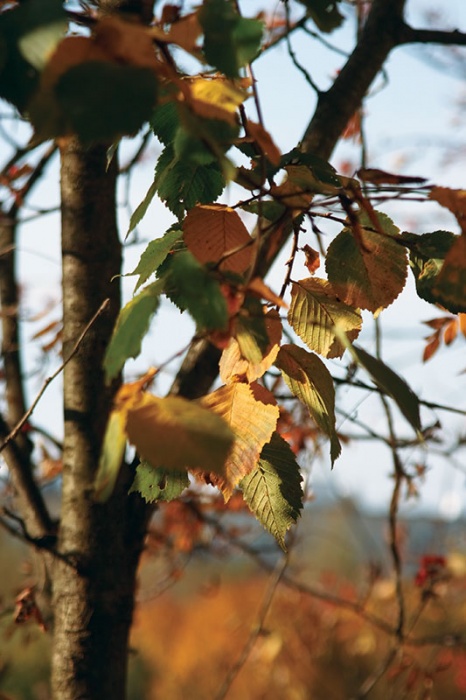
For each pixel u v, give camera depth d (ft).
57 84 3.34
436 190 3.85
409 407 3.61
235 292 3.64
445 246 4.16
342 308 4.20
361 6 7.36
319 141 5.83
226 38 3.61
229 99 3.59
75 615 5.38
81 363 5.46
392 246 4.20
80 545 5.41
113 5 4.54
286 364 4.04
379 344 6.88
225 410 3.96
